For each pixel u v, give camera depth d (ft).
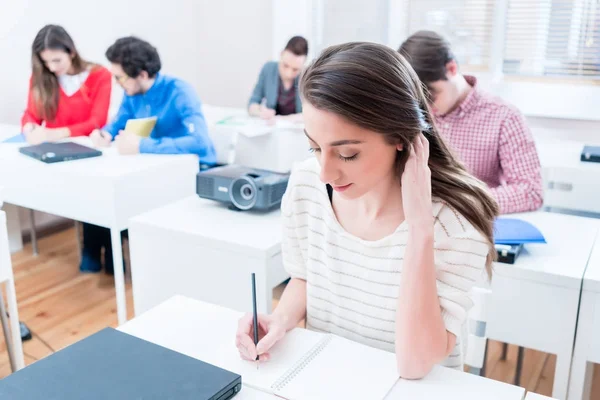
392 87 2.69
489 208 3.14
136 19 12.51
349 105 2.60
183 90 8.71
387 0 12.20
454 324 2.95
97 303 8.48
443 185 3.08
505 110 6.30
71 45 9.55
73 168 7.26
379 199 3.23
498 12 11.35
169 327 3.38
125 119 9.25
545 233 5.47
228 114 11.45
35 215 10.96
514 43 11.46
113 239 7.04
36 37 9.37
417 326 2.84
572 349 4.67
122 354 2.87
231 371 2.88
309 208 3.61
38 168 7.46
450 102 6.15
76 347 2.93
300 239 3.74
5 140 9.14
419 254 2.88
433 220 2.95
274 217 6.01
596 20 10.75
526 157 6.20
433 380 2.87
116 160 7.77
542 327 4.75
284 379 2.88
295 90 11.96
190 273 5.66
